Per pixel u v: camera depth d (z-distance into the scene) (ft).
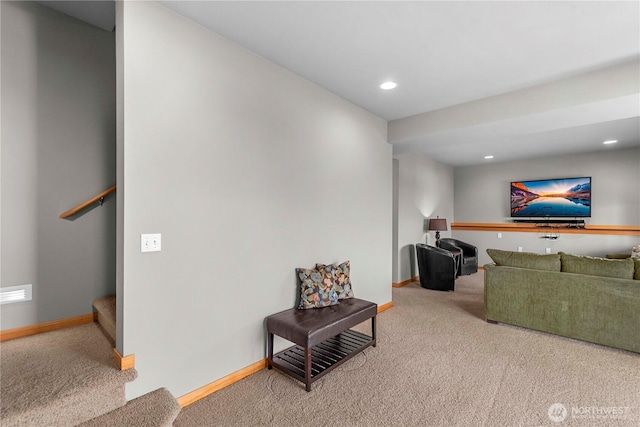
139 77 5.70
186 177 6.38
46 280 7.07
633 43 7.14
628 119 11.99
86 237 7.66
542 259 10.46
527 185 20.49
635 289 8.67
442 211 22.22
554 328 9.99
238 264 7.39
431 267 16.48
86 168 7.65
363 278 11.71
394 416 6.06
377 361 8.33
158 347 5.96
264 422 5.87
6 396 4.53
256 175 7.80
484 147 17.20
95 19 7.54
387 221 13.07
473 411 6.21
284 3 5.94
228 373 7.19
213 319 6.88
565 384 7.17
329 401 6.53
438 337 9.97
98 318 7.68
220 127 7.00
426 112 11.85
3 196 6.53
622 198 17.30
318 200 9.71
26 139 6.79
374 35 6.98
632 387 7.03
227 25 6.66
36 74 6.93
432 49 7.54
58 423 4.56
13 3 6.64
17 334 6.68
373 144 12.14
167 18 6.11
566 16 6.23
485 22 6.47
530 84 9.39
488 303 11.35
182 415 6.05
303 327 7.18
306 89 9.22
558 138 15.14
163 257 6.03
